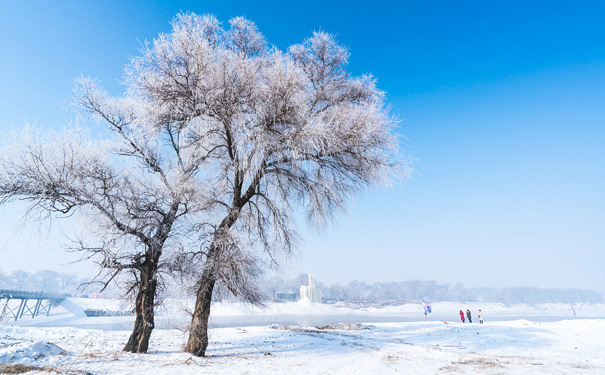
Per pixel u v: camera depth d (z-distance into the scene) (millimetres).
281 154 12156
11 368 7355
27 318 52406
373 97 14266
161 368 8516
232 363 9828
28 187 9906
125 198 10852
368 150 12500
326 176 13250
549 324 23828
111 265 10742
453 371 8906
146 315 11375
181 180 11859
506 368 9055
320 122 11070
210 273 10977
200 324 11305
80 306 58875
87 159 10594
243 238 11148
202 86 11203
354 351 12844
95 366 8242
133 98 12086
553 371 8469
